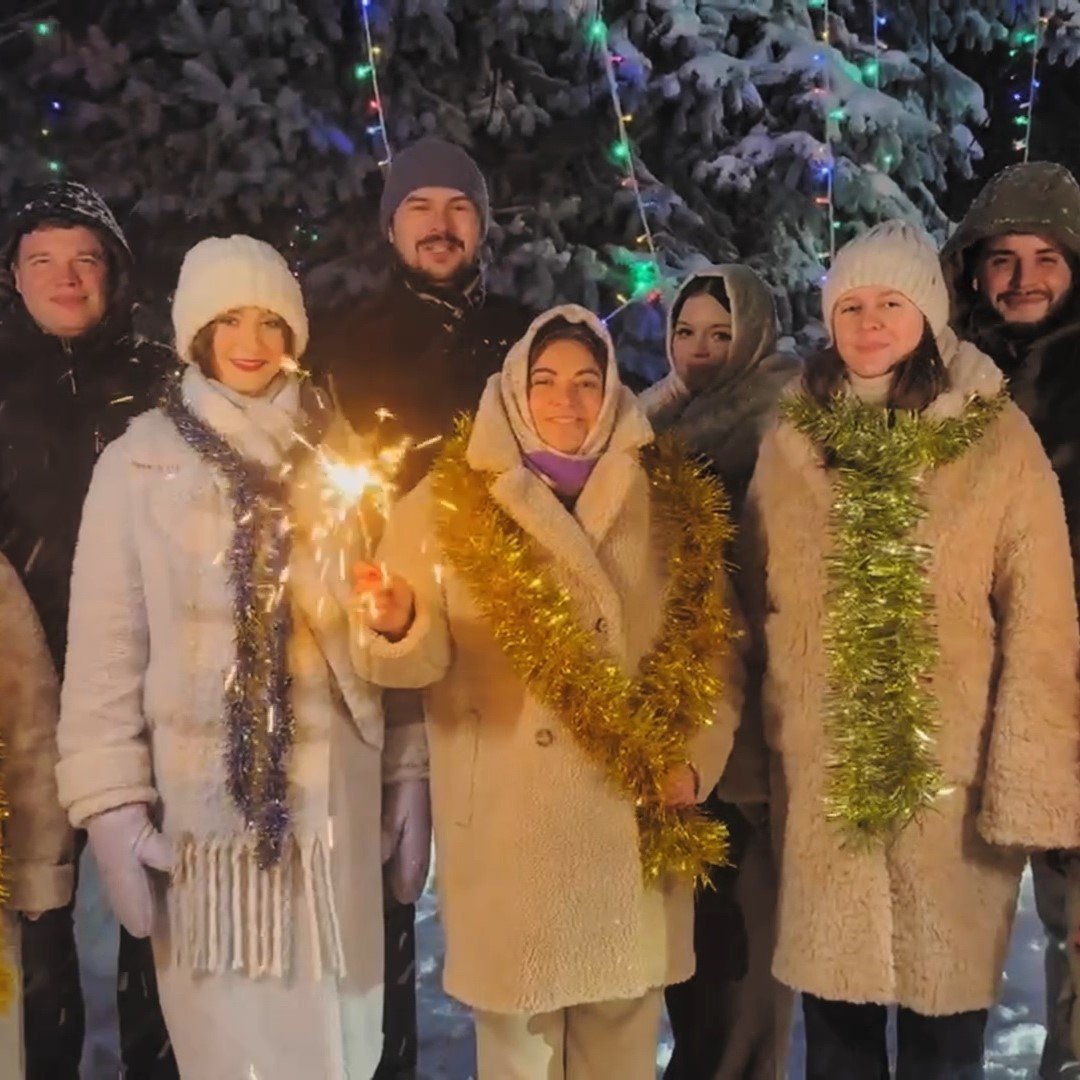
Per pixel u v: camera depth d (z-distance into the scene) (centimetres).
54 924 239
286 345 219
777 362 258
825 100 471
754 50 495
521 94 482
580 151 491
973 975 208
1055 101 657
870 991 206
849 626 206
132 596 208
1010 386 245
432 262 274
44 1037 239
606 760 205
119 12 464
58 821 213
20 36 458
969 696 207
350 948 210
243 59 443
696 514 218
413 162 275
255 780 201
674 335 269
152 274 469
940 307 212
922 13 548
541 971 204
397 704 222
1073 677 205
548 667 203
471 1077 272
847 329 212
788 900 214
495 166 487
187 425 209
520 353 211
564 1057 221
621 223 499
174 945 206
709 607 213
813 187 494
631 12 489
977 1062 217
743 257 519
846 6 532
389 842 222
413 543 212
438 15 452
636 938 208
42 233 244
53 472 239
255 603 203
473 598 208
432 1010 302
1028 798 200
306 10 458
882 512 205
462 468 212
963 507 208
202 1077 206
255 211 455
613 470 209
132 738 206
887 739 204
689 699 210
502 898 206
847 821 205
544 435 212
